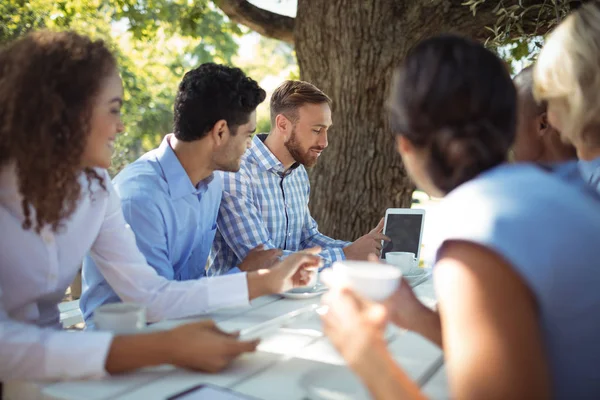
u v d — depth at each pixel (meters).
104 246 1.60
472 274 0.71
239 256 2.51
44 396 1.10
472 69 0.83
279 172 2.72
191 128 2.00
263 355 1.29
